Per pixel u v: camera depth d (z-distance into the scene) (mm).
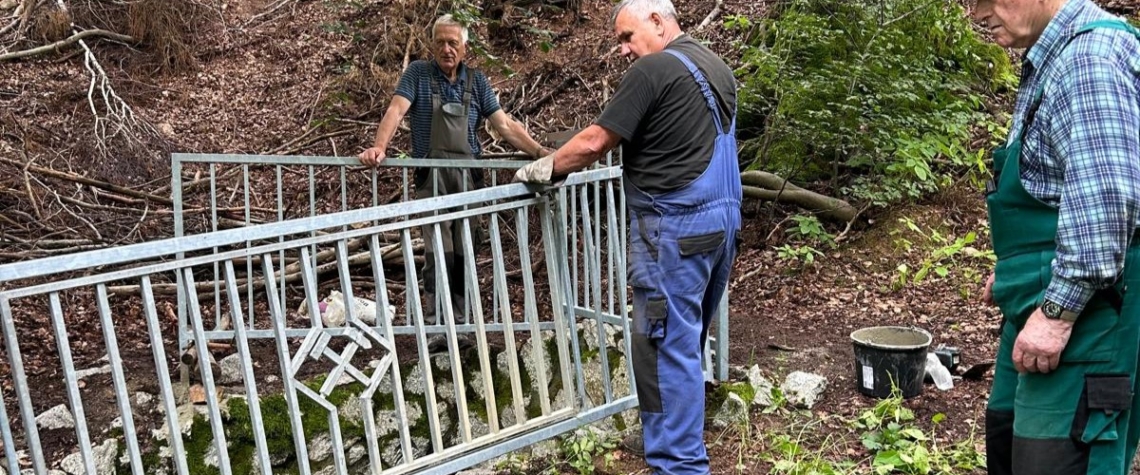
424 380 2639
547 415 2896
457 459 2680
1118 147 1728
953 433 3258
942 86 5734
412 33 7719
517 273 5555
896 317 4648
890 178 5590
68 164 6547
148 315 2188
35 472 2084
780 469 3010
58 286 2051
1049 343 1828
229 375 3695
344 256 2453
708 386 3498
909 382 3486
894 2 5555
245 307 5156
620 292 3129
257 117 7832
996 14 1977
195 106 7891
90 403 3424
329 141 7422
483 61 7656
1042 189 1899
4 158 6316
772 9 6938
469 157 4051
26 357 4145
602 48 7938
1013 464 2006
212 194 3660
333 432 2488
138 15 8219
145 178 6727
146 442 3178
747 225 5996
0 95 7234
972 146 6137
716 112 2596
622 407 3092
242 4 9367
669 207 2584
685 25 8031
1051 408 1901
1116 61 1777
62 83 7555
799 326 4559
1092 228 1723
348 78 7777
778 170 6062
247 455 3262
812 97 5473
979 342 4227
